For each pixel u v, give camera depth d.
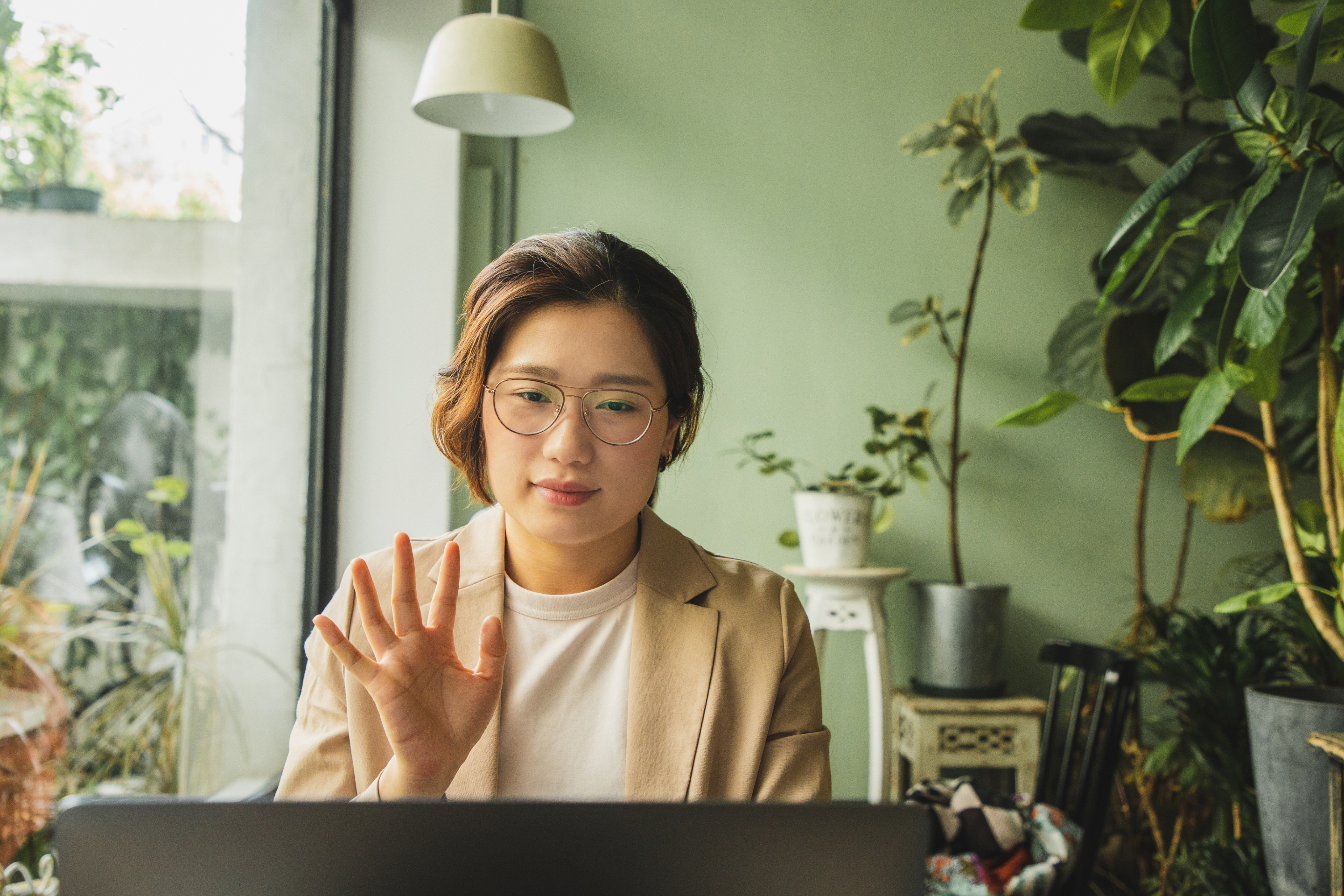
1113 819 2.50
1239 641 2.66
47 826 1.32
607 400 0.80
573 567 0.92
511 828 0.46
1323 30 1.55
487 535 0.97
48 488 1.39
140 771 1.63
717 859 0.47
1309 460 2.37
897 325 2.78
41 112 1.36
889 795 2.37
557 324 0.80
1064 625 2.78
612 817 0.47
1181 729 2.32
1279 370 1.71
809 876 0.47
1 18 1.26
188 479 1.82
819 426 2.78
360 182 2.59
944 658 2.46
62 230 1.41
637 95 2.78
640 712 0.89
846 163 2.81
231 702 1.99
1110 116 2.83
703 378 0.92
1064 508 2.79
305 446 2.40
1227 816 2.16
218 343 1.94
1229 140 2.52
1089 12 1.83
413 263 2.59
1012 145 2.54
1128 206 2.82
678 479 2.75
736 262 2.78
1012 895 1.81
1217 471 2.41
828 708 2.72
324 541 2.51
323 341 2.50
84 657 1.46
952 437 2.53
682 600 0.94
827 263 2.79
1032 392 2.80
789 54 2.81
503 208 2.75
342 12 2.56
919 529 2.78
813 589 2.45
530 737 0.91
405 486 2.56
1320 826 1.44
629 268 0.83
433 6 2.60
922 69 2.82
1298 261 1.38
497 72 2.04
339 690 0.90
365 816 0.46
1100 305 1.76
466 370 0.85
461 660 0.90
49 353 1.38
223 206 1.94
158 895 0.46
